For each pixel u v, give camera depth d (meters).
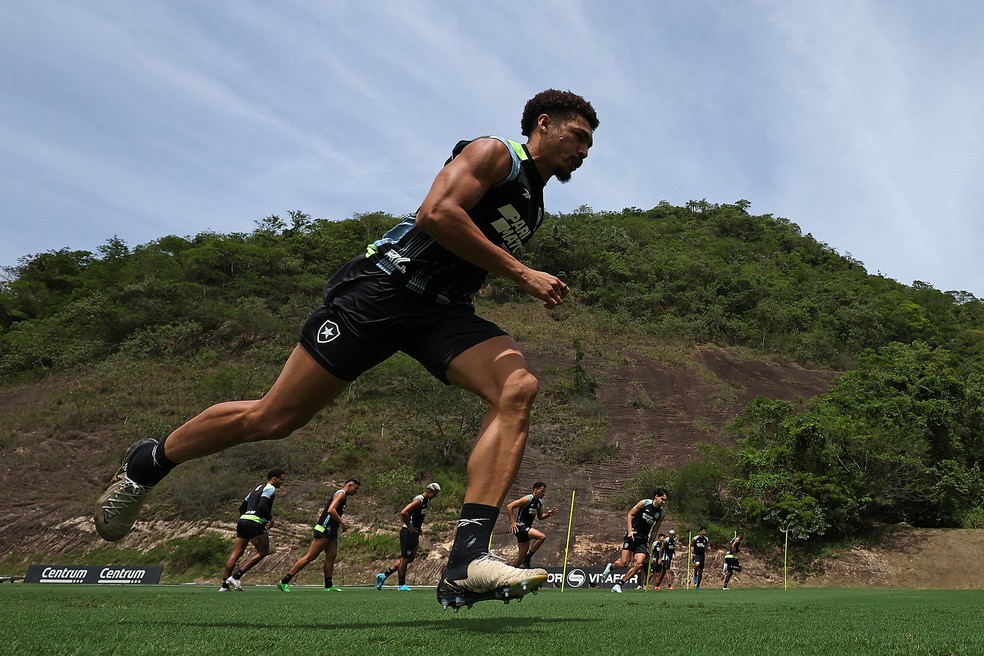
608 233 78.88
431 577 23.52
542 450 34.28
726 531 25.89
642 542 13.02
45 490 30.81
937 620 3.79
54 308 58.28
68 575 17.55
